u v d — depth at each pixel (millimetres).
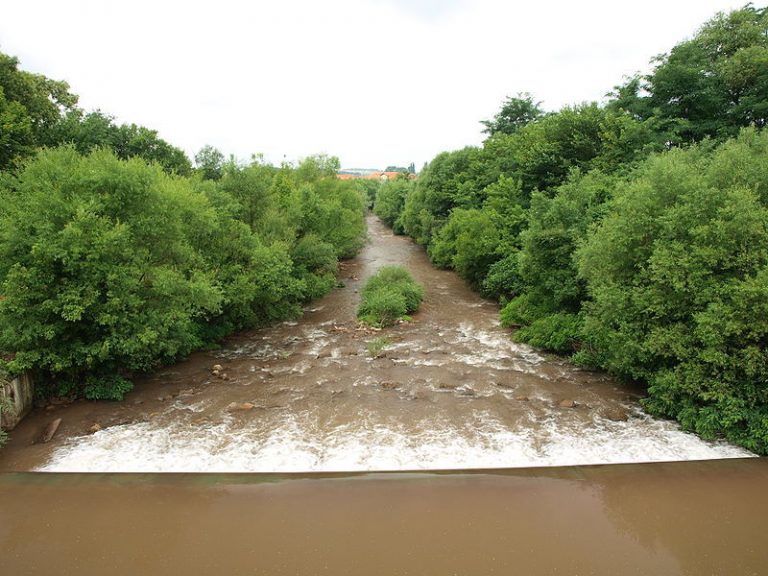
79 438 11781
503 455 11031
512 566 7730
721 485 9836
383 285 26891
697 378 11344
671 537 8398
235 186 24344
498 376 15773
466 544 8234
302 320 23875
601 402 13719
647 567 7688
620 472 10352
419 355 18062
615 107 28562
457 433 12008
